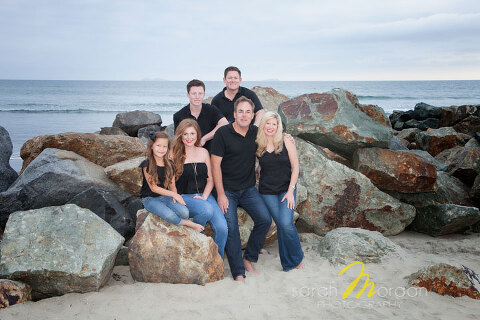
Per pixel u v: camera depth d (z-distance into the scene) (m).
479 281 3.86
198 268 3.87
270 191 4.42
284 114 6.42
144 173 4.00
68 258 3.56
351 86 123.19
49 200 5.17
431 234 5.84
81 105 44.41
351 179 5.73
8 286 3.31
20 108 37.97
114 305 3.33
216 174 4.36
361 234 4.79
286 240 4.31
